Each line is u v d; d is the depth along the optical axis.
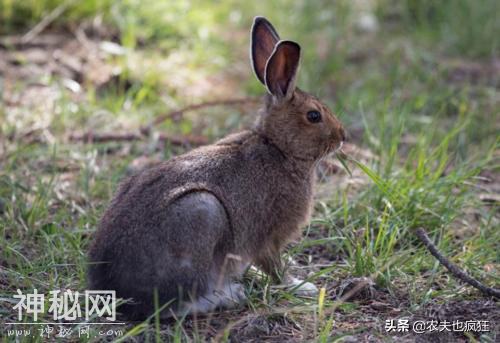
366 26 19.56
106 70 16.25
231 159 9.84
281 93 10.31
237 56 17.75
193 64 16.91
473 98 16.16
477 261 10.73
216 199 9.38
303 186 10.27
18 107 14.92
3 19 17.61
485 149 13.90
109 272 9.20
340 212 11.64
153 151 13.66
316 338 9.00
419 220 11.43
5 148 13.27
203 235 9.15
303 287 10.05
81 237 10.99
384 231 10.69
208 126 14.77
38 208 11.41
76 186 12.40
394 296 10.02
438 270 10.52
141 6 17.84
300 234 10.77
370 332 9.27
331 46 17.78
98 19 17.61
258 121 10.45
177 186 9.37
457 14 19.38
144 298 9.16
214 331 9.27
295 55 10.20
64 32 17.64
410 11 20.16
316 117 10.28
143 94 15.23
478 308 9.69
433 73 17.05
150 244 9.08
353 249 10.97
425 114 15.61
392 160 12.27
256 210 9.84
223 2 19.48
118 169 12.73
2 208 11.60
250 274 10.38
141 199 9.35
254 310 9.50
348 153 13.37
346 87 16.62
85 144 13.82
